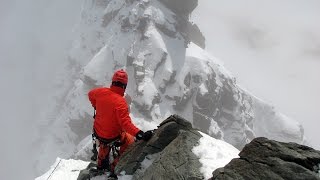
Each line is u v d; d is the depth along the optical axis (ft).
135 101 534.37
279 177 15.07
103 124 20.80
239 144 606.14
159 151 21.74
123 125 19.89
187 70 577.02
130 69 571.28
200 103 556.51
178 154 19.47
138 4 629.10
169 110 542.98
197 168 18.38
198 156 19.12
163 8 631.97
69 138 617.21
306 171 14.71
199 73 577.43
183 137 20.22
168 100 550.36
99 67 596.29
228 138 601.62
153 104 533.14
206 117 548.72
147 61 570.46
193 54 606.14
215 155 19.24
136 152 22.63
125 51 592.60
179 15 648.79
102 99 20.56
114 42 615.16
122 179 21.08
